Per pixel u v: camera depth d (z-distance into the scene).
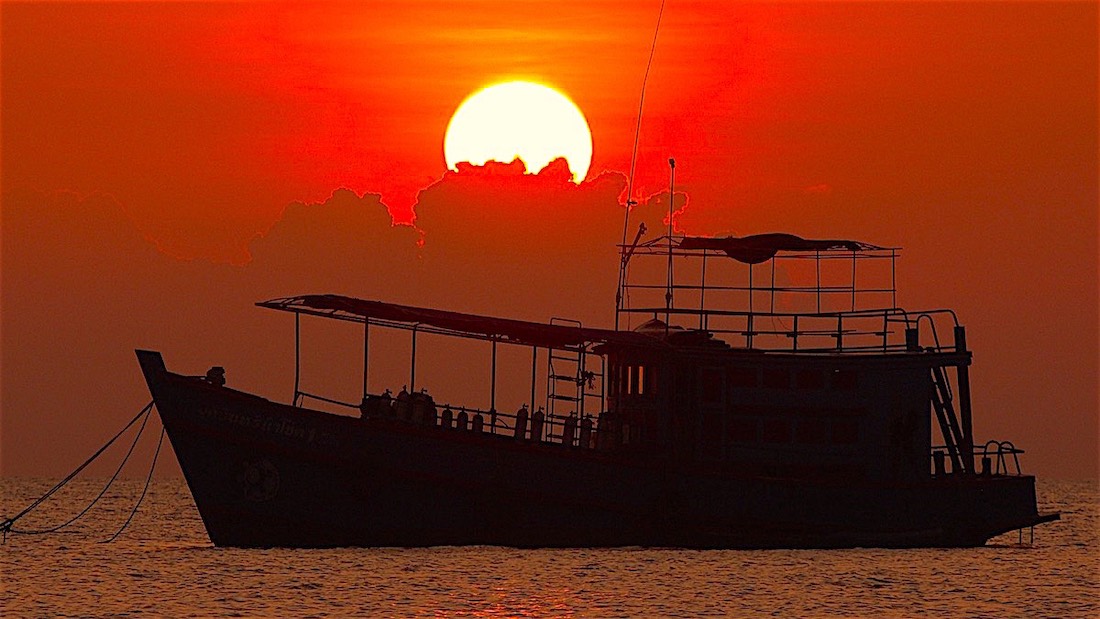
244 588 195.62
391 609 182.50
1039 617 190.62
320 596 189.75
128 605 187.62
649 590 198.12
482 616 179.88
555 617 179.88
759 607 189.12
